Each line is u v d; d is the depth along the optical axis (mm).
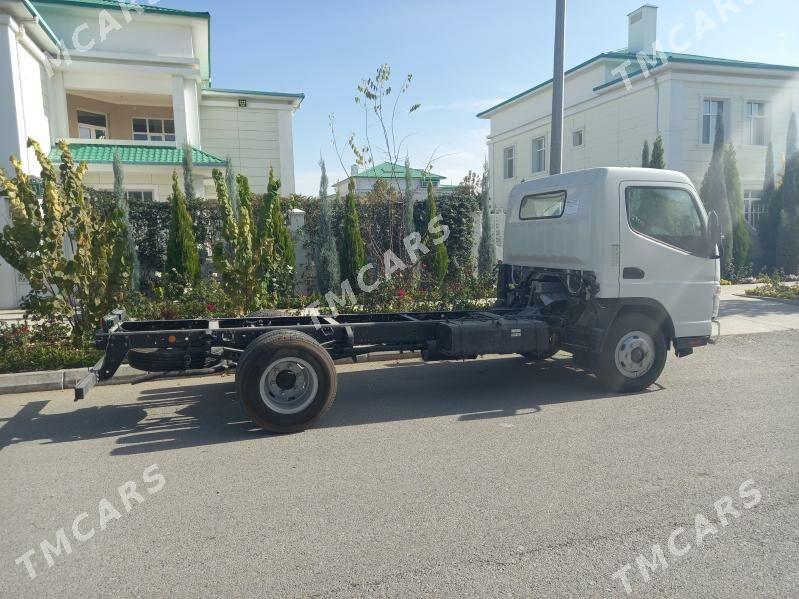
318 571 3148
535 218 7422
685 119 18297
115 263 8125
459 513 3781
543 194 7324
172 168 15312
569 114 22547
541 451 4871
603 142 20875
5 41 12414
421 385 7148
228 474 4465
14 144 12719
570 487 4156
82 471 4543
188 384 7258
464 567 3166
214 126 18797
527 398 6520
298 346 5383
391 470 4508
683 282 6676
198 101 17859
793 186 17812
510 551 3318
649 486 4160
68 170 8039
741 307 12945
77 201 8055
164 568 3195
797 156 17750
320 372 5434
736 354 8766
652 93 18672
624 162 19953
